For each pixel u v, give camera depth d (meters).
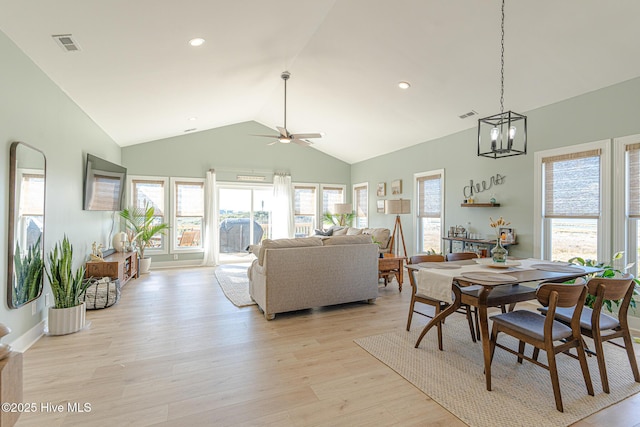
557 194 4.11
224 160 7.75
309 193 8.71
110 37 2.87
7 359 1.29
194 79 4.38
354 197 9.01
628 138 3.40
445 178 5.91
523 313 2.48
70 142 3.96
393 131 6.32
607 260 3.58
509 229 4.64
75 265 4.14
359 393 2.21
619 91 3.47
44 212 3.23
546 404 2.08
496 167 4.91
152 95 4.53
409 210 6.00
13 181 2.66
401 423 1.89
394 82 4.59
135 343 3.00
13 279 2.67
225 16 3.03
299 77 5.12
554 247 4.17
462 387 2.28
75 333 3.23
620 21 2.74
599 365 2.24
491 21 3.06
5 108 2.60
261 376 2.42
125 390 2.22
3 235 2.58
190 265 7.34
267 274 3.64
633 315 3.41
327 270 3.95
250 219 8.05
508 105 4.43
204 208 7.46
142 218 6.91
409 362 2.65
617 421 1.91
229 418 1.93
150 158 7.08
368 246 4.22
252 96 5.91
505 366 2.59
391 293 4.91
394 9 3.22
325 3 3.30
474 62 3.71
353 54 4.17
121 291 4.94
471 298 2.57
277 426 1.87
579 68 3.41
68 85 3.62
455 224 5.69
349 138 7.38
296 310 4.03
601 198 3.64
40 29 2.59
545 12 2.83
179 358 2.70
